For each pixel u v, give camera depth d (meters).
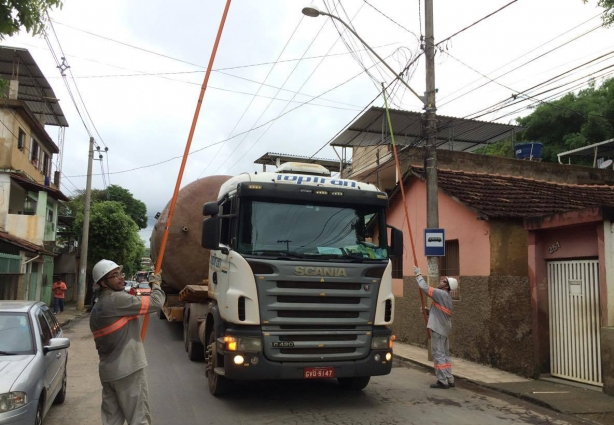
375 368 6.47
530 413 6.45
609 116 26.58
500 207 10.44
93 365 9.85
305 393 7.29
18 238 19.88
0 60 22.50
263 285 6.16
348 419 6.02
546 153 28.62
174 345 11.95
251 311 6.09
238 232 6.44
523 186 13.23
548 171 18.55
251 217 6.50
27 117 22.78
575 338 7.95
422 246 12.84
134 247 34.75
